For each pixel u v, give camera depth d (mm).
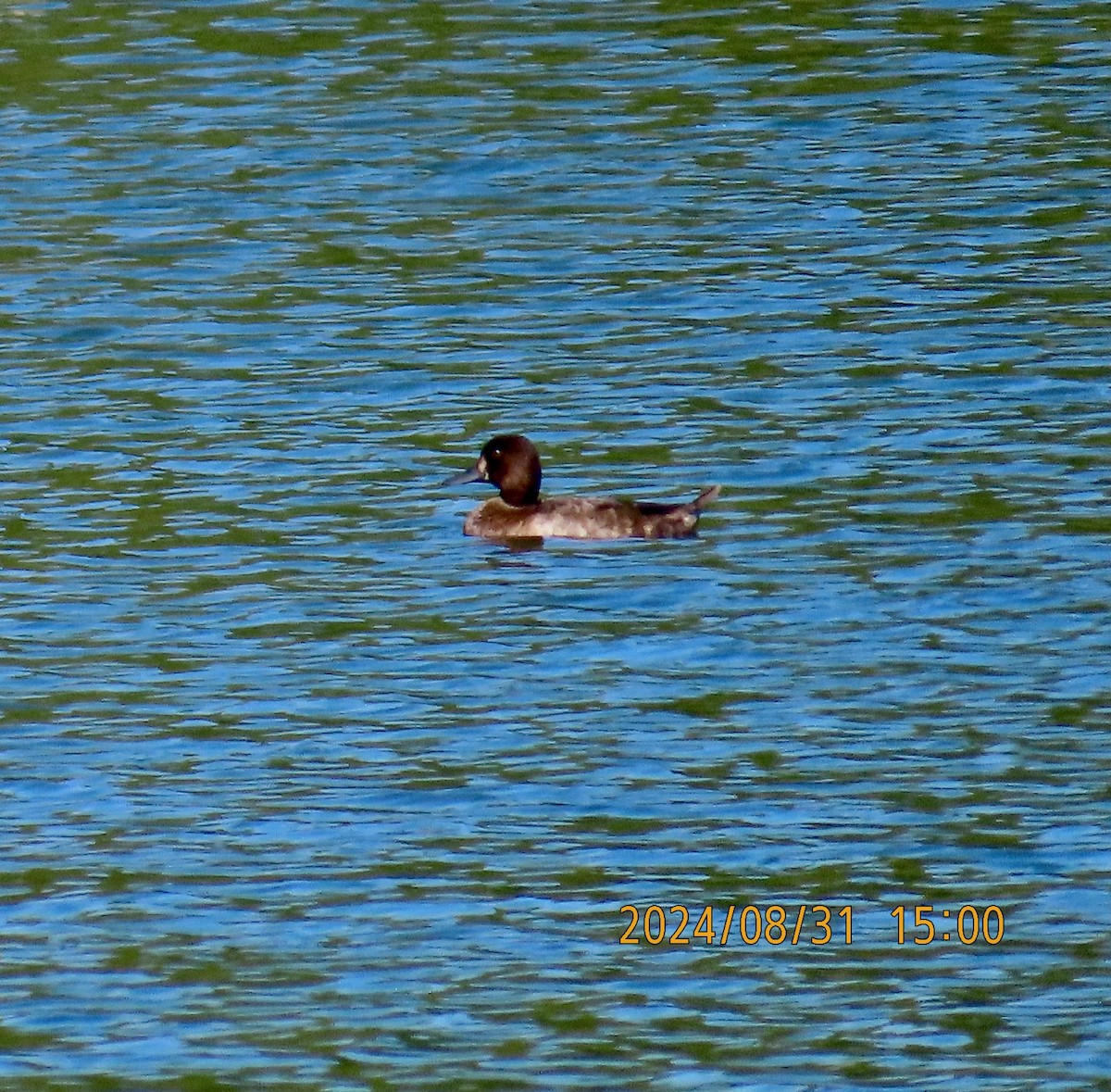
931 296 41062
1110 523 32469
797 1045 21781
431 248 43969
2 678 28844
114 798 26109
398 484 34656
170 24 56531
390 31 55938
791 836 25188
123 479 34875
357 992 22609
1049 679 28406
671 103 51062
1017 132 48781
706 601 30672
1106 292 41031
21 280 42750
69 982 22828
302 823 25562
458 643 29688
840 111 50281
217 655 29453
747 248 43500
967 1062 21484
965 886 24234
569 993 22609
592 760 26750
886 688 28281
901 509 33156
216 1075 21359
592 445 35812
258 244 44344
